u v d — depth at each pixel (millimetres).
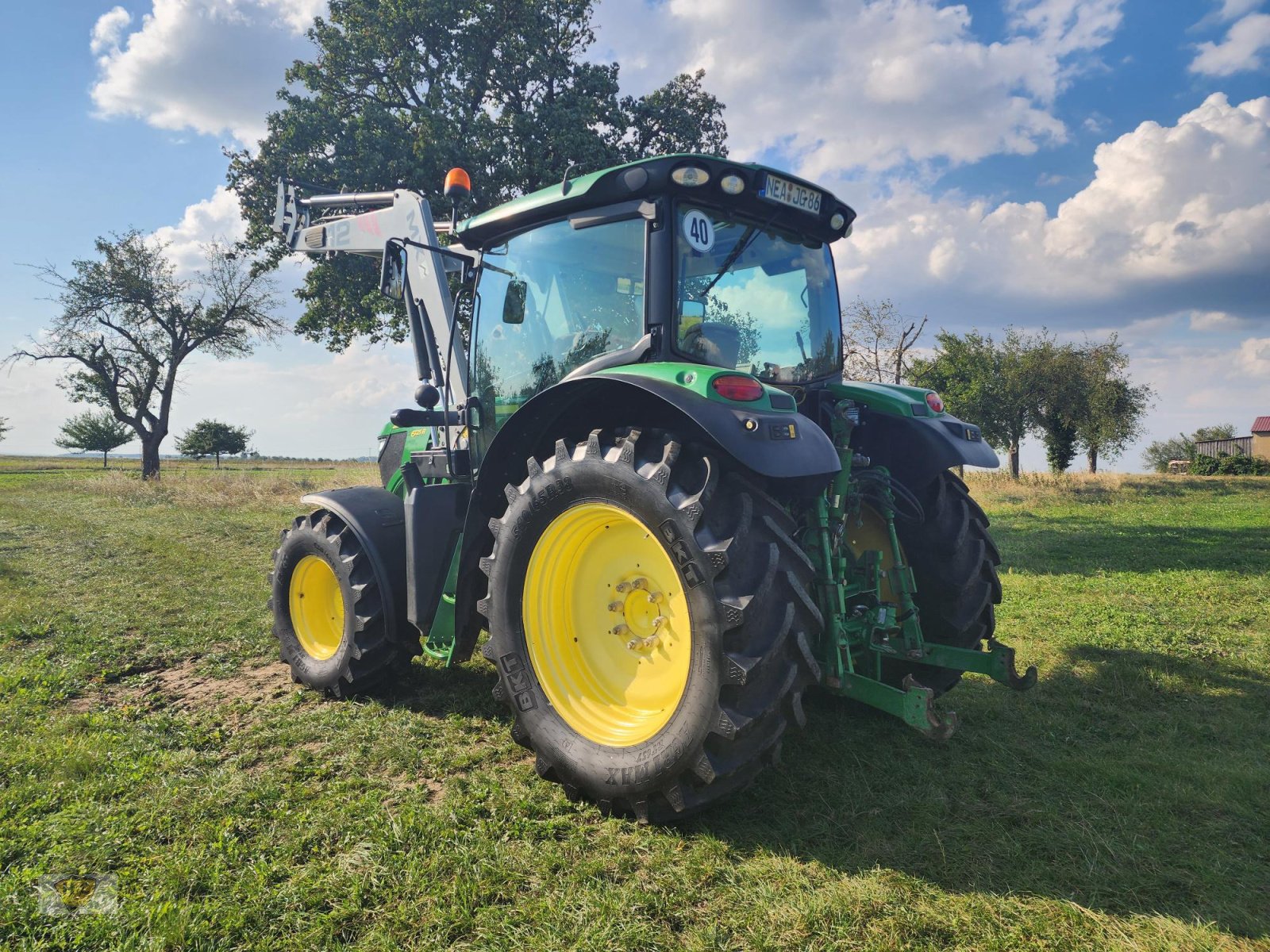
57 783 2967
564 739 2881
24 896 2242
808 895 2234
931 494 3932
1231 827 2658
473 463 4047
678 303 3043
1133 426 27547
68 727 3613
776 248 3572
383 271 4367
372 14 15297
